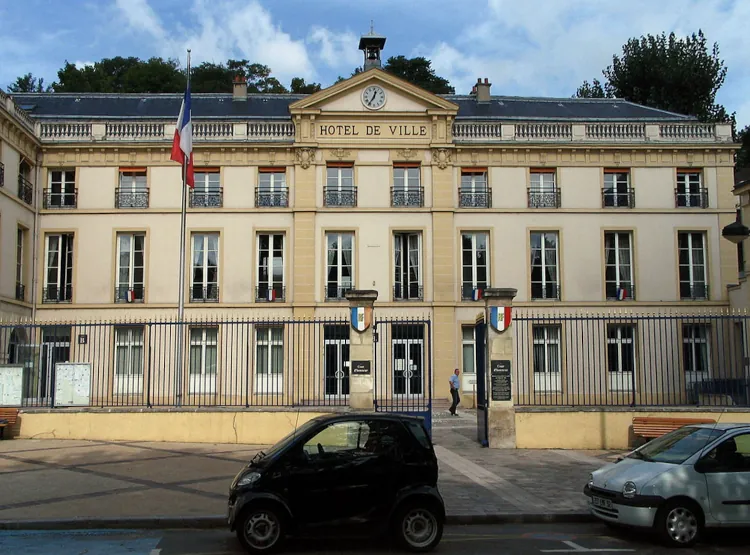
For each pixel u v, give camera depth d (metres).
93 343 31.81
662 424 17.08
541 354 32.56
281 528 9.10
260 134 33.53
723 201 34.03
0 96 28.25
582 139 34.06
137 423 18.39
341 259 33.16
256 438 18.06
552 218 33.69
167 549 9.23
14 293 29.98
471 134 34.12
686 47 49.62
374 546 9.51
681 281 33.88
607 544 9.67
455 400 28.59
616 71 51.28
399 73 63.53
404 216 33.34
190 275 32.69
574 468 15.02
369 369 17.80
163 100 38.03
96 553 8.98
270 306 32.53
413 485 9.36
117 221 32.75
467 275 33.44
